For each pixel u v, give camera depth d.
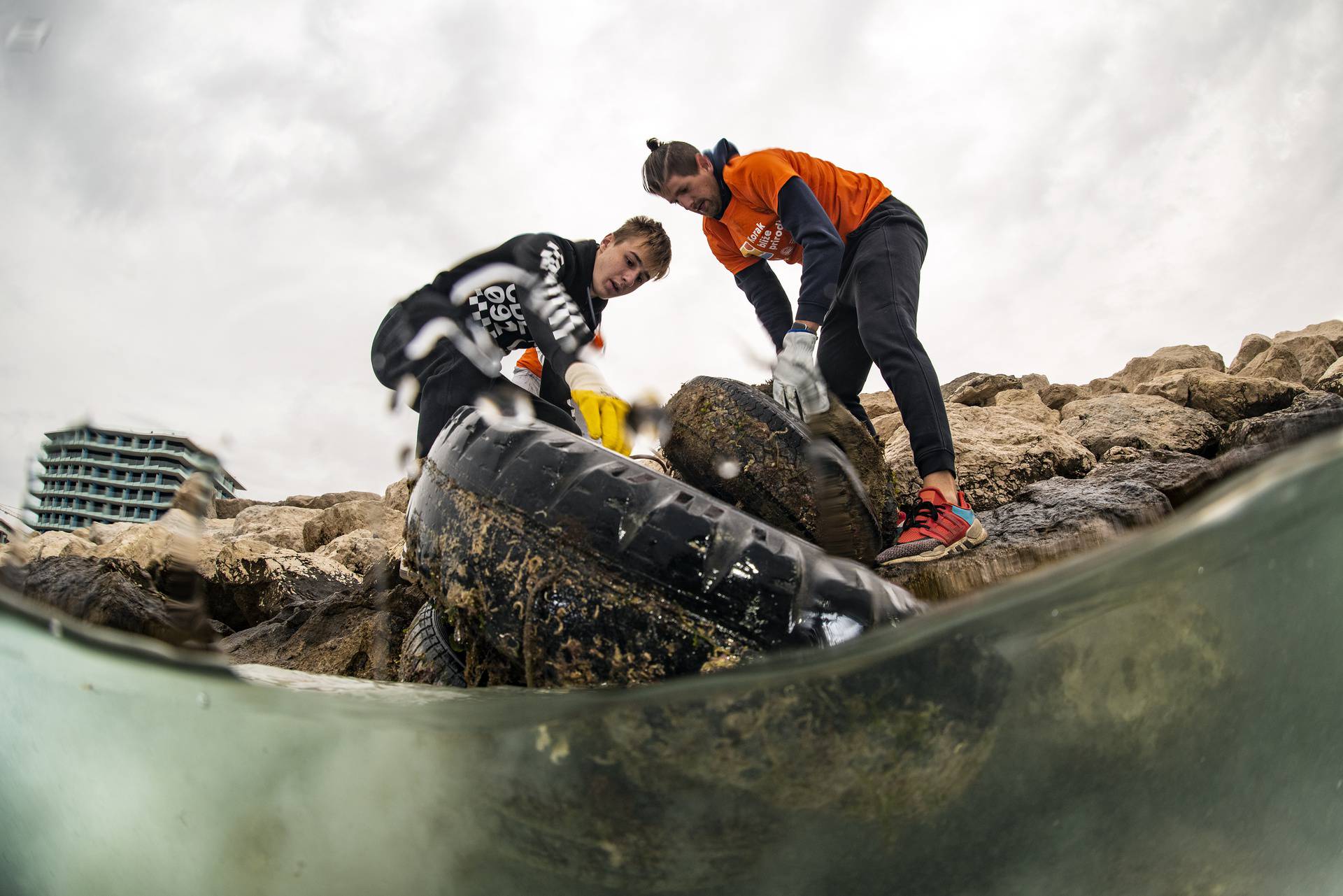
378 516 7.04
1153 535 1.42
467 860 1.45
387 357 3.28
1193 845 1.58
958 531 3.19
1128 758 1.52
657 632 1.77
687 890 1.44
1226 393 7.82
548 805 1.41
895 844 1.45
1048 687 1.49
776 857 1.42
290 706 1.44
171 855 1.56
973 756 1.44
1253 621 1.68
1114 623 1.54
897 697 1.42
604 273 3.33
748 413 3.08
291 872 1.49
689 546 1.82
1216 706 1.59
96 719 1.55
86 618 2.32
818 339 3.77
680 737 1.40
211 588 4.68
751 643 1.74
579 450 2.09
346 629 3.29
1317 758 1.74
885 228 3.48
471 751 1.42
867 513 3.06
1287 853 1.69
